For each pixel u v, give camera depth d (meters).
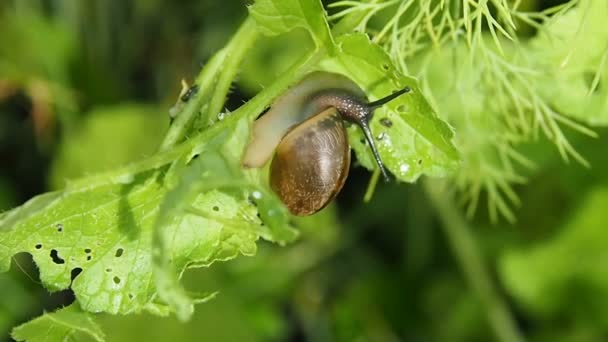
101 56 0.28
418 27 0.18
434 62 0.19
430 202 0.26
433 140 0.16
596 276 0.24
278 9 0.16
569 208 0.25
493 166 0.20
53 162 0.27
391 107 0.16
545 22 0.18
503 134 0.19
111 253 0.16
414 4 0.18
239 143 0.15
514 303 0.26
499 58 0.18
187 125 0.16
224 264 0.26
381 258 0.27
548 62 0.18
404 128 0.17
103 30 0.28
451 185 0.24
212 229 0.16
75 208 0.16
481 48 0.18
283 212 0.15
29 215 0.15
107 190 0.16
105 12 0.28
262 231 0.15
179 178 0.15
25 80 0.27
